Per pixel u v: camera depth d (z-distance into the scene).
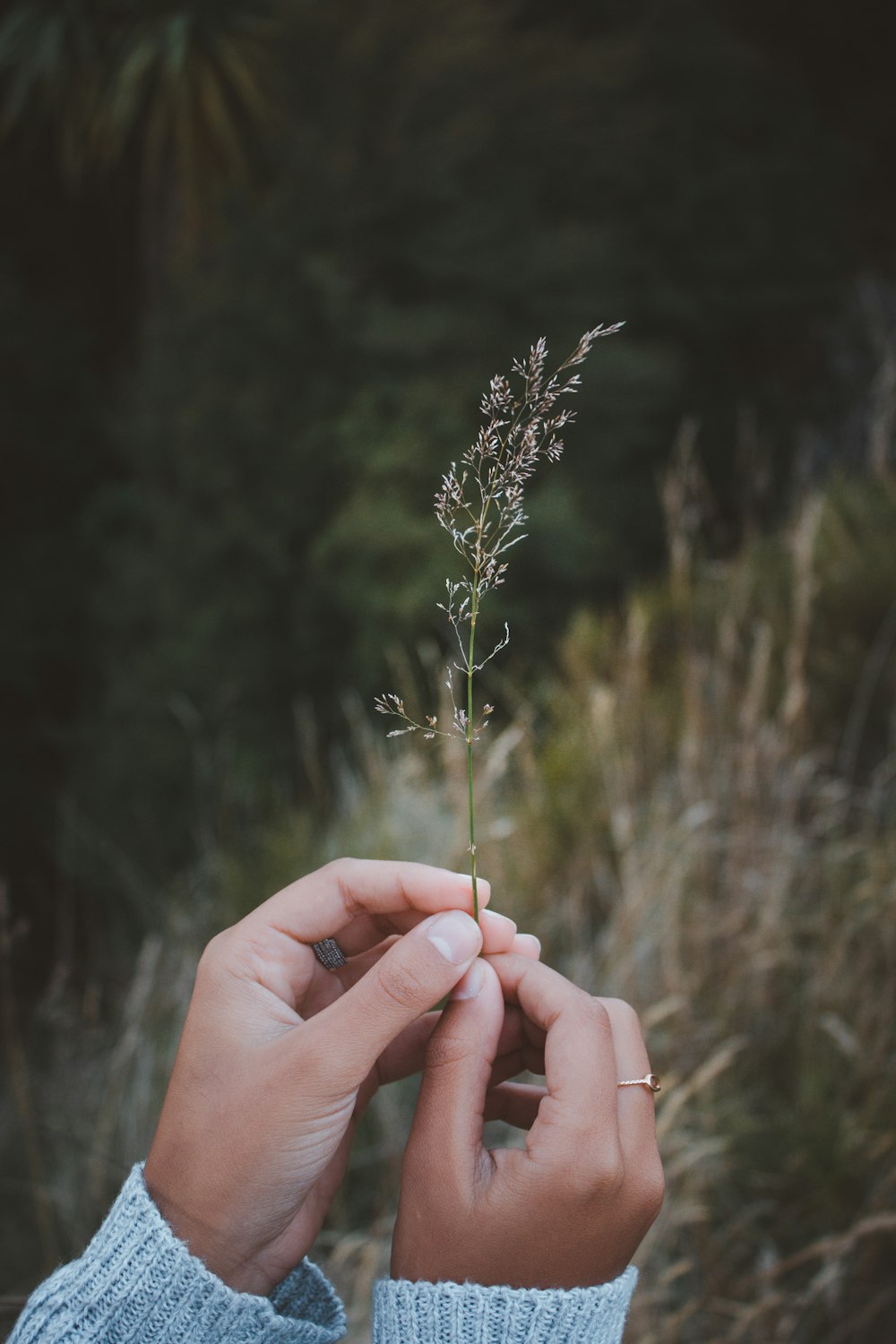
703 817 2.19
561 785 2.71
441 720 2.83
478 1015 0.72
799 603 2.38
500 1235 0.66
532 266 5.14
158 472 6.26
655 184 5.88
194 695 5.46
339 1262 1.67
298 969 0.80
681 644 3.14
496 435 0.64
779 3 7.61
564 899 2.35
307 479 5.30
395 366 5.13
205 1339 0.67
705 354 5.93
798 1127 1.71
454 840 2.57
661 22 6.51
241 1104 0.69
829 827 2.30
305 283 5.31
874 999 1.91
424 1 5.70
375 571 4.77
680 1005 1.83
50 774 7.78
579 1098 0.68
